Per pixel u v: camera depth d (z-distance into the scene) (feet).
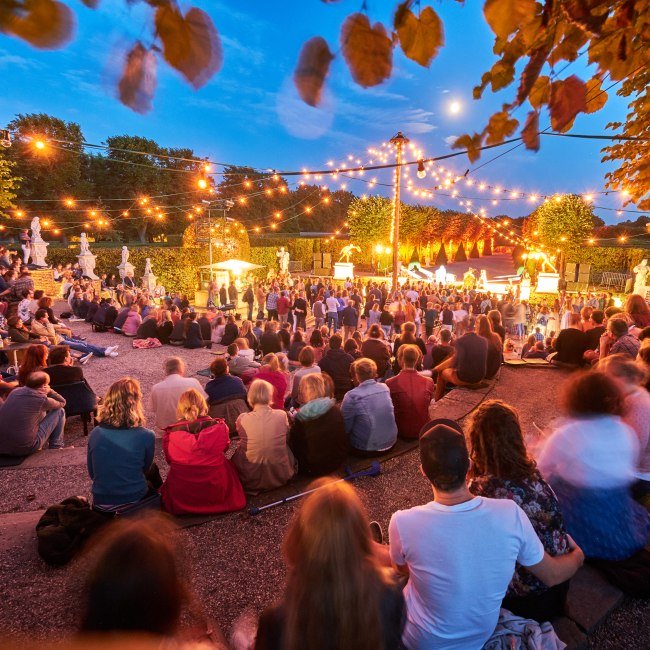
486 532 5.94
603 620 8.79
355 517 4.78
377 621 4.57
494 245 275.80
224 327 44.32
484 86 3.23
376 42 2.74
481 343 23.02
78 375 22.44
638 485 10.68
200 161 17.81
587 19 2.98
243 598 10.34
